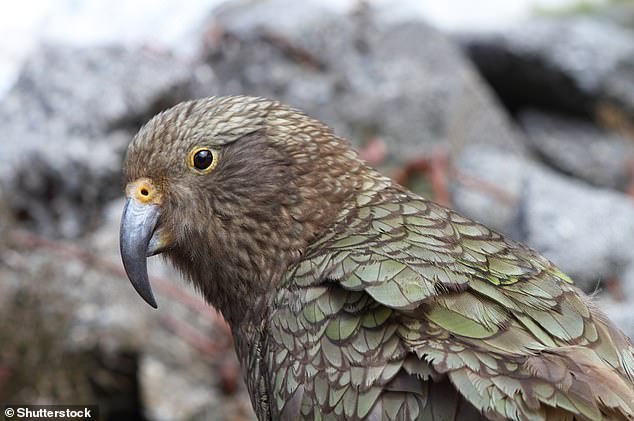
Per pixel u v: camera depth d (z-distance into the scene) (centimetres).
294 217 657
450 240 616
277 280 653
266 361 627
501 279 588
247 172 661
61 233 1112
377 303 573
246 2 1410
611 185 1496
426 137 1302
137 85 1185
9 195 1110
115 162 1143
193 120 673
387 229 631
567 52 1538
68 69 1205
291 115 682
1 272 1002
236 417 990
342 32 1341
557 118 1570
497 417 512
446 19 1914
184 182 670
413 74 1333
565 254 1050
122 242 667
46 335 978
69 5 1356
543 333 556
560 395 514
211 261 675
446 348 539
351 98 1291
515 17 1977
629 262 1048
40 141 1136
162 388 994
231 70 1305
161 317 1030
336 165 673
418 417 535
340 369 569
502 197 1220
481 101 1409
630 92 1530
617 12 2083
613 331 595
